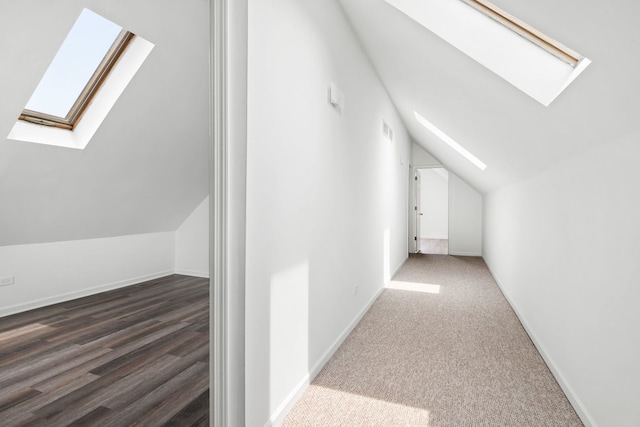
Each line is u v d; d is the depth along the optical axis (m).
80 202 3.70
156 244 5.16
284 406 1.79
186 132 3.86
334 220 2.53
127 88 2.98
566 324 2.03
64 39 2.29
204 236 5.23
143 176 4.03
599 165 1.59
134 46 2.84
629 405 1.32
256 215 1.54
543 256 2.54
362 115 3.26
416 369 2.29
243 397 1.48
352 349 2.61
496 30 1.70
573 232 1.94
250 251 1.50
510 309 3.58
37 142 2.86
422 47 2.22
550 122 1.69
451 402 1.91
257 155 1.54
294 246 1.91
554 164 2.21
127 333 2.99
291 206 1.87
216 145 1.45
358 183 3.15
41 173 3.10
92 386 2.12
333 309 2.54
